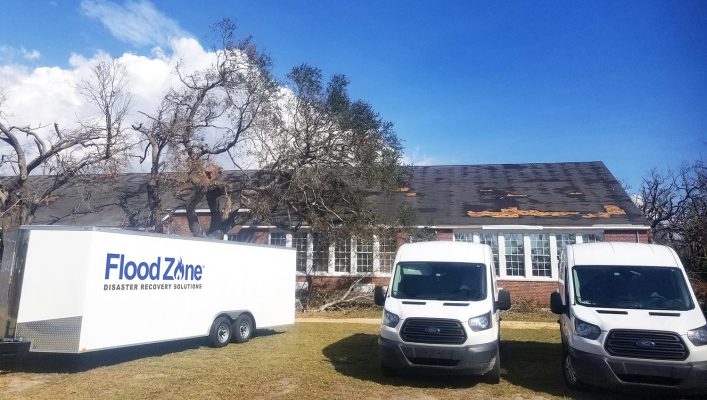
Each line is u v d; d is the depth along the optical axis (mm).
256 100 20625
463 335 8367
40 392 7898
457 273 9656
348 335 14375
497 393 8164
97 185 21453
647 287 8477
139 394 7820
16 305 9258
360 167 20797
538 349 12273
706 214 28203
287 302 14602
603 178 26125
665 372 7230
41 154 20781
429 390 8305
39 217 24641
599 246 9578
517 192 25188
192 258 11672
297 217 22359
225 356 11031
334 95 20625
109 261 9734
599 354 7598
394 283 9781
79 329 9109
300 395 7883
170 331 10953
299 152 20406
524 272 21453
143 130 21422
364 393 8055
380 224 21594
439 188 26594
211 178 21453
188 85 21453
